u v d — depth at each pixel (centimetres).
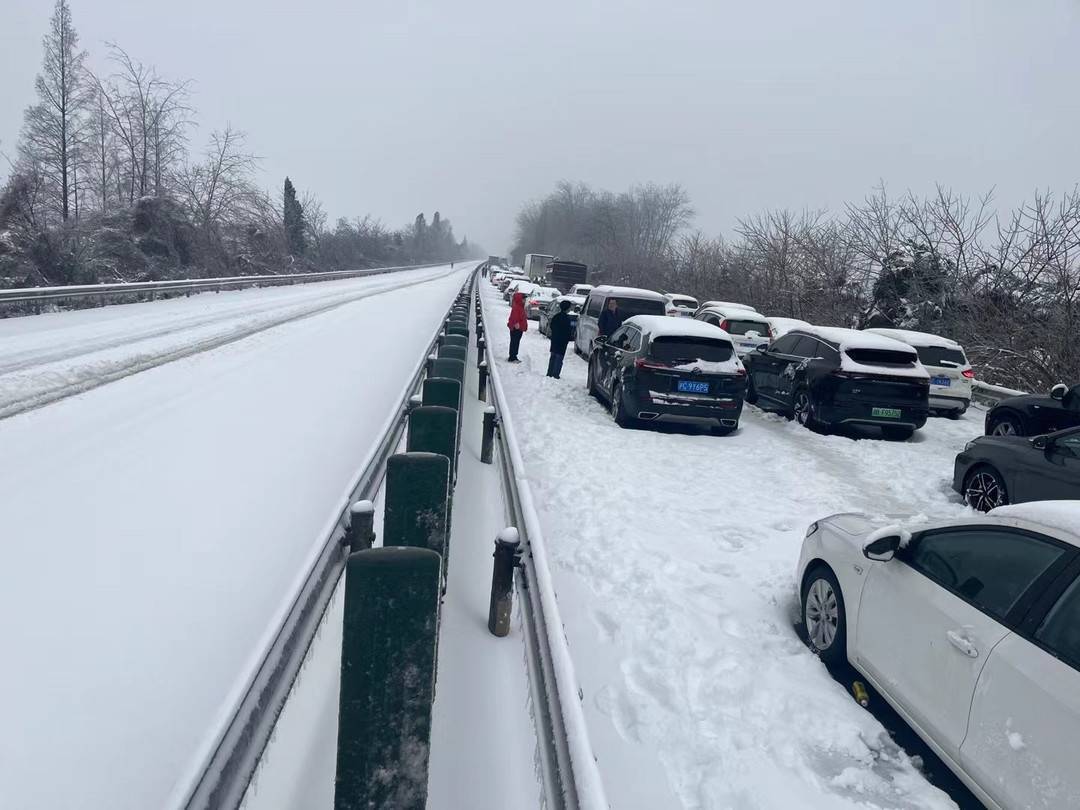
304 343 1588
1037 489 663
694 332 1027
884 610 367
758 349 1342
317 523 547
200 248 3256
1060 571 290
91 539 491
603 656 411
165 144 3638
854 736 345
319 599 361
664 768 321
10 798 259
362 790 242
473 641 402
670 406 1002
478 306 2269
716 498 727
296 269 4434
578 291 3325
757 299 2867
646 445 941
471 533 556
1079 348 1477
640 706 362
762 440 1033
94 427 776
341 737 241
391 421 708
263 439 778
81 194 3441
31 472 621
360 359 1416
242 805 260
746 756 329
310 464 698
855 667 387
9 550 466
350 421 891
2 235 2119
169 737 298
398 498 382
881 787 314
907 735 360
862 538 411
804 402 1144
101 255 2633
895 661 351
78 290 1758
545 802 266
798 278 2688
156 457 686
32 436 726
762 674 396
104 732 299
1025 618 291
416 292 4134
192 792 216
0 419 778
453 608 434
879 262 2259
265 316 2086
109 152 3553
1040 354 1565
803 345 1198
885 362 1080
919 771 334
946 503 764
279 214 4200
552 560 548
